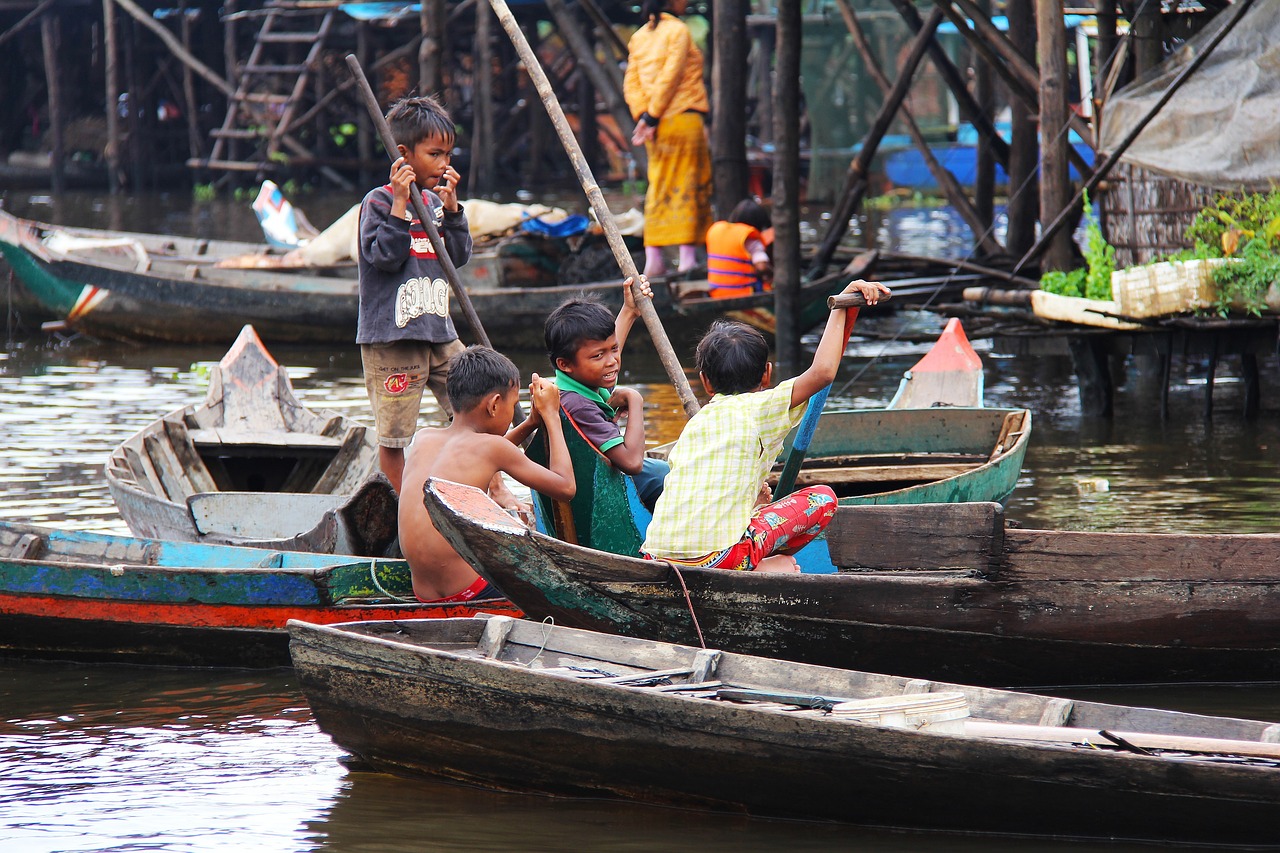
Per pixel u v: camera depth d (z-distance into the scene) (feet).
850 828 46.93
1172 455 97.40
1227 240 101.40
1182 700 58.39
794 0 127.24
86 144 345.72
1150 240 114.93
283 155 303.07
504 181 326.24
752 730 45.93
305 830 46.62
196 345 153.69
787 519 58.90
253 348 95.25
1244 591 58.39
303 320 148.97
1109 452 99.19
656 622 56.75
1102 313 103.45
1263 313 96.73
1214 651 59.06
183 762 52.70
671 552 57.06
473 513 54.44
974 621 57.93
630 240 159.94
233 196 309.83
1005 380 130.11
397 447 71.41
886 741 44.75
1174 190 112.47
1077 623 58.44
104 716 57.77
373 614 61.36
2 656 65.72
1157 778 43.32
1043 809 44.83
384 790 50.31
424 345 71.00
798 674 51.24
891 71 266.16
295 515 74.95
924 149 155.74
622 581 55.77
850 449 87.76
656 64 146.41
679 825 47.21
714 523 56.70
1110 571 58.23
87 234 173.99
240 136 304.50
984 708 49.21
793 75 128.36
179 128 346.33
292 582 61.52
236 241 222.48
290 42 309.42
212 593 62.03
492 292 140.67
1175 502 84.94
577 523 60.64
